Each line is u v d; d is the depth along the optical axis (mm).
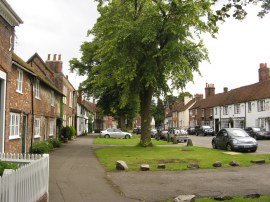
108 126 117500
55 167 16125
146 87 27297
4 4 14000
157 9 24703
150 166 16562
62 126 37812
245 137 24922
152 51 25703
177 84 28000
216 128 66562
